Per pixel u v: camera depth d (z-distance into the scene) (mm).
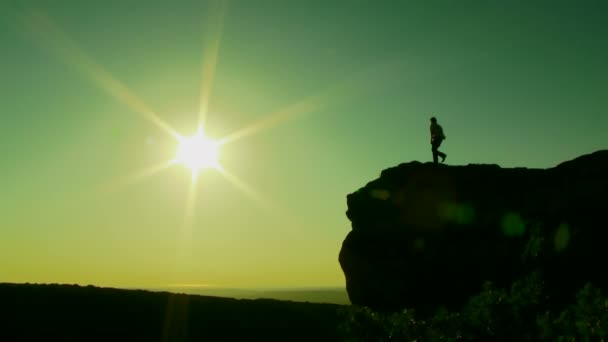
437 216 23172
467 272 20719
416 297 21656
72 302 24453
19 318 21797
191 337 21719
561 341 8109
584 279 13281
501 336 9211
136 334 21547
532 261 13109
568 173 21016
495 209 21688
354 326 10625
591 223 15922
